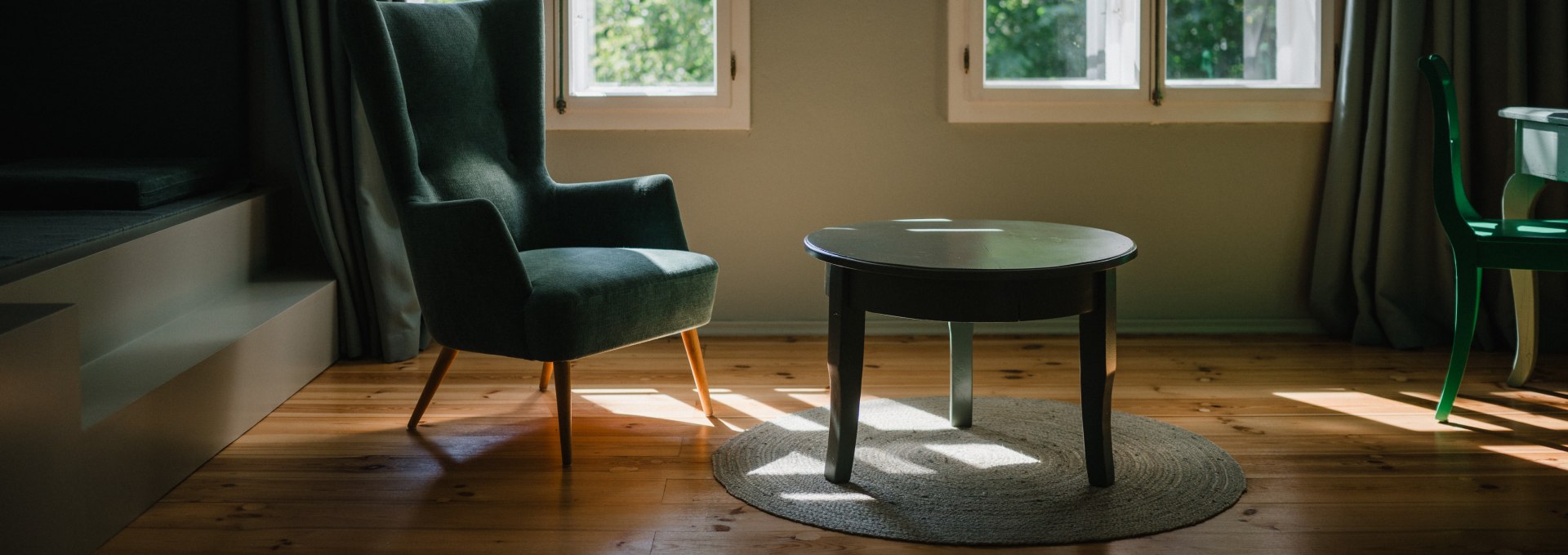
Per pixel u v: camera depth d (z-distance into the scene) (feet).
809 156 11.02
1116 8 11.04
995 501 6.63
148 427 6.45
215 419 7.41
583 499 6.70
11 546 4.94
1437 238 10.66
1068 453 7.49
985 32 10.96
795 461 7.36
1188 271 11.30
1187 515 6.39
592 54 11.07
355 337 10.19
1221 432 7.98
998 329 11.28
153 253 7.93
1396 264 10.61
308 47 9.68
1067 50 11.11
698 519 6.39
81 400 5.77
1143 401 8.85
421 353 10.50
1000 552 5.97
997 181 11.08
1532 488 6.80
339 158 9.95
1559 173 7.62
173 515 6.40
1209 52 11.16
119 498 6.13
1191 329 11.36
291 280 9.95
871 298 6.47
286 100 9.83
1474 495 6.68
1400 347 10.60
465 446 7.70
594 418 8.37
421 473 7.14
